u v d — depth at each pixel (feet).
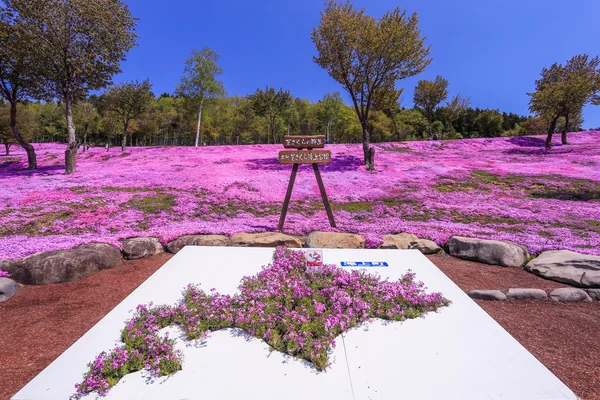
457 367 12.84
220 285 19.57
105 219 41.57
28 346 16.05
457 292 19.22
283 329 14.97
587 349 15.90
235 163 83.15
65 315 19.31
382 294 18.20
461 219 43.32
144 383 11.85
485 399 11.25
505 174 67.46
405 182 63.21
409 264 23.31
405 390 11.57
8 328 17.78
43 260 24.09
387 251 25.76
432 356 13.48
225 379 12.05
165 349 13.16
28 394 11.30
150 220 42.37
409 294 17.79
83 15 68.69
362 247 30.68
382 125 201.46
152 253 30.30
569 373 13.96
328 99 206.18
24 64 71.72
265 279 19.63
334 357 13.35
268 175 68.69
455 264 28.25
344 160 86.28
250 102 176.76
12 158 113.19
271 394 11.32
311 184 62.28
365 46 68.69
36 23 65.98
